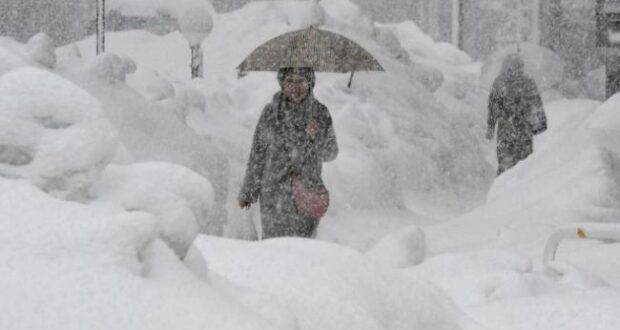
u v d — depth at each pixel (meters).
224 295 3.48
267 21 31.62
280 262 4.61
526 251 12.52
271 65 13.27
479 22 56.44
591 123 16.50
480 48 56.44
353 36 29.16
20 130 3.37
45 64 14.25
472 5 56.34
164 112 14.73
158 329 2.86
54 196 3.40
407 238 9.70
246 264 4.57
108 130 3.49
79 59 15.46
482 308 6.30
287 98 11.93
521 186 15.59
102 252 3.03
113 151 3.50
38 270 2.86
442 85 31.14
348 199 18.27
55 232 3.03
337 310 4.31
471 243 13.88
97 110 3.51
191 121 19.33
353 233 17.23
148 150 13.32
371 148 21.62
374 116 23.03
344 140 20.94
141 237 3.13
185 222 3.54
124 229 3.09
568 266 8.55
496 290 7.30
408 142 23.31
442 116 26.77
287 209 11.86
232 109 21.67
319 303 4.32
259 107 22.80
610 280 9.41
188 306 3.04
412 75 28.95
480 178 24.88
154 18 46.16
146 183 3.56
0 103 3.40
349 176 18.61
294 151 11.86
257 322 3.17
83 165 3.41
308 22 29.30
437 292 5.23
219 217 14.27
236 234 14.93
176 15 45.38
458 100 30.80
